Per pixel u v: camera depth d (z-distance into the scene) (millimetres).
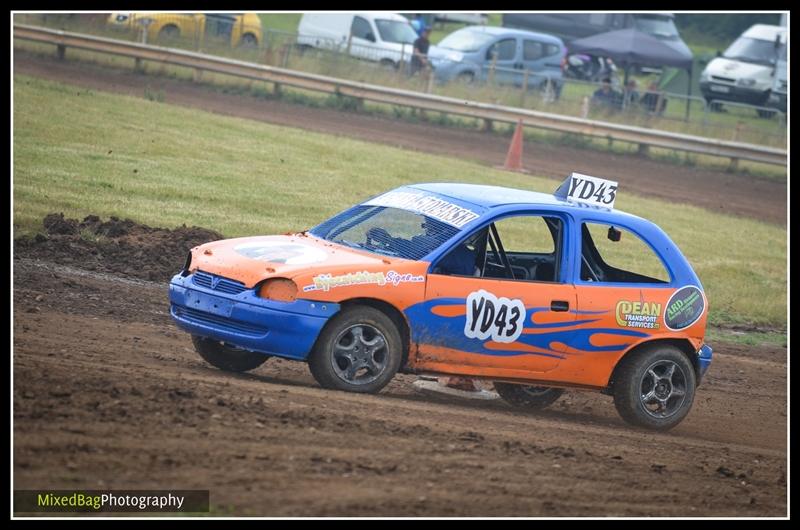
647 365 30125
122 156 61719
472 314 27812
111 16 109375
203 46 106750
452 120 97625
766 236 70688
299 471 20172
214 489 18781
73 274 39000
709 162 96500
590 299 29344
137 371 25594
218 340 26969
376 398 26734
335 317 26531
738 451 28828
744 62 127062
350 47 109938
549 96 103750
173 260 42938
